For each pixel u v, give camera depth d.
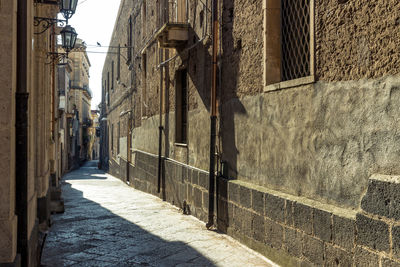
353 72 3.52
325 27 3.91
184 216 8.08
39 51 6.64
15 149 3.20
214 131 6.86
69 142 34.03
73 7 6.36
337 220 3.55
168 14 10.38
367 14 3.34
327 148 3.88
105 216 8.16
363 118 3.39
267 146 5.12
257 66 5.40
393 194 2.93
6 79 2.84
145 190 13.45
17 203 3.22
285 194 4.63
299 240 4.20
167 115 10.55
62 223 7.38
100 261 4.91
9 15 2.85
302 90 4.32
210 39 7.20
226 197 6.25
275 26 5.14
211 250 5.36
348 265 3.40
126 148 19.11
